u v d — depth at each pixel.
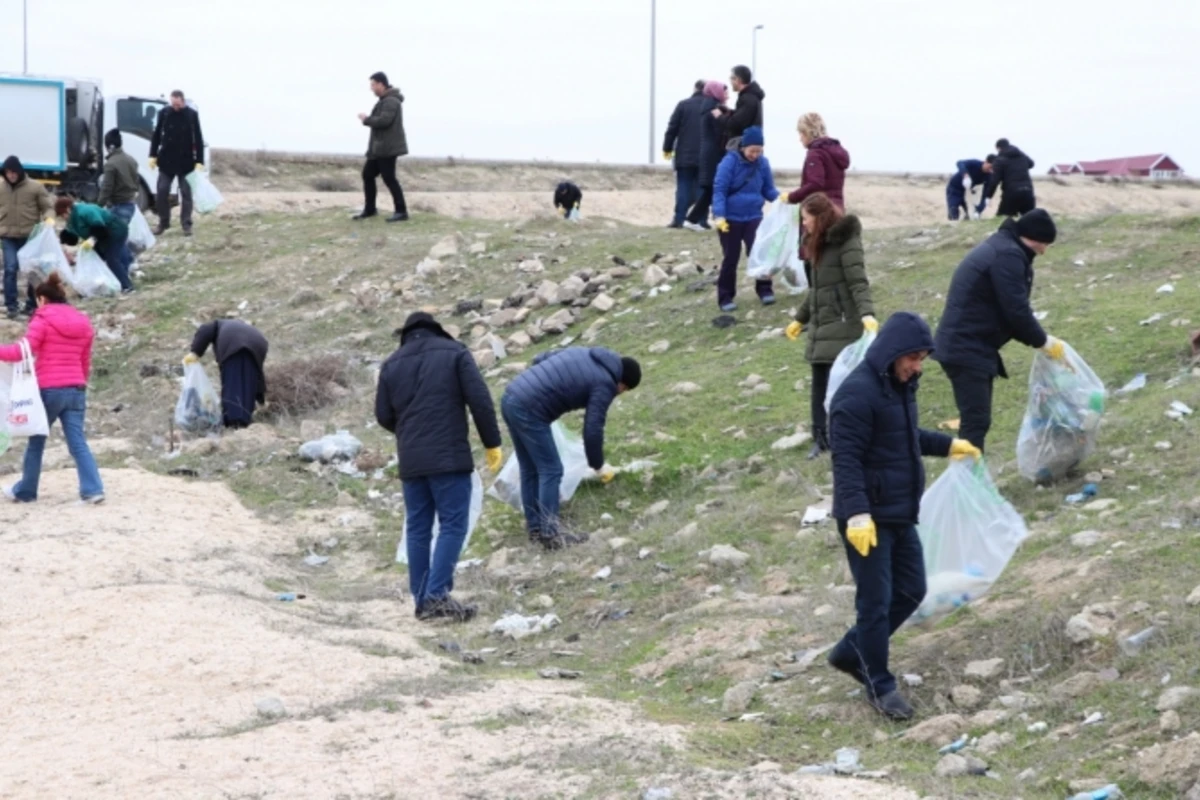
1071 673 6.76
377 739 6.66
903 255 16.73
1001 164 23.64
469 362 9.65
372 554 11.48
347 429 14.95
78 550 10.65
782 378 13.40
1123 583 7.35
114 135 21.72
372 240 22.61
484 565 10.80
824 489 10.61
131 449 14.62
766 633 8.15
